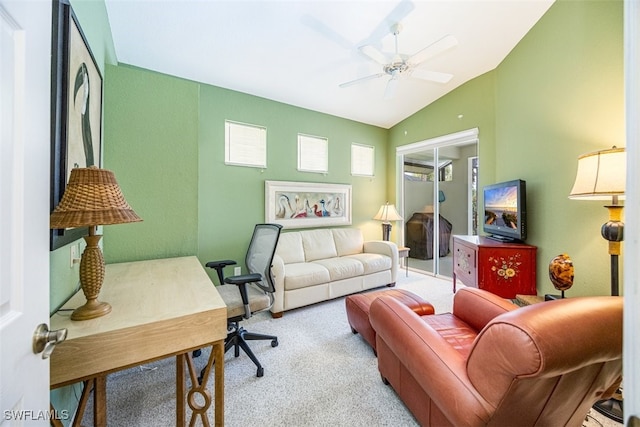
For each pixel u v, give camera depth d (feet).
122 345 2.94
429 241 14.15
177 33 7.42
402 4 6.88
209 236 10.27
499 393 2.58
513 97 9.20
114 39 7.48
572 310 2.43
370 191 15.37
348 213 14.33
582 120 6.40
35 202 2.06
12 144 1.83
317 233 12.31
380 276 11.68
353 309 7.15
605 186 4.66
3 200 1.74
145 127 6.72
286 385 5.44
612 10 5.66
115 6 6.38
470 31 8.22
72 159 3.81
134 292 4.13
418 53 6.85
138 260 6.67
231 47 8.16
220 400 3.53
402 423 4.48
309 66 9.32
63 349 2.68
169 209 7.04
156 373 5.85
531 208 8.25
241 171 10.96
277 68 9.40
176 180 7.11
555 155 7.27
